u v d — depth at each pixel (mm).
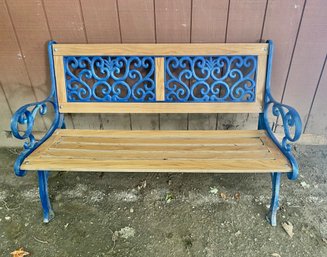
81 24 1506
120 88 1660
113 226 1412
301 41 1532
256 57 1460
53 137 1438
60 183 1688
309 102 1744
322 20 1468
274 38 1526
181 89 1537
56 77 1510
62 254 1278
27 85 1736
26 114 1263
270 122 1854
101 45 1455
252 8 1441
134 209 1508
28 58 1632
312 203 1521
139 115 1829
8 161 1882
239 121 1830
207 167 1188
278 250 1280
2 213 1485
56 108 1548
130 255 1272
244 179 1707
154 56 1466
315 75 1641
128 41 1549
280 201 1536
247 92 1516
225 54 1453
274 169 1171
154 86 1521
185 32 1513
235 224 1408
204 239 1339
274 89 1700
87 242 1332
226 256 1262
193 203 1538
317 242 1311
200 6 1438
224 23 1484
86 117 1861
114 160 1241
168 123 1856
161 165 1206
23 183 1688
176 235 1360
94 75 1524
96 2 1442
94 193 1617
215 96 1535
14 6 1468
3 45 1591
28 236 1361
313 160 1828
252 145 1357
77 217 1461
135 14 1468
